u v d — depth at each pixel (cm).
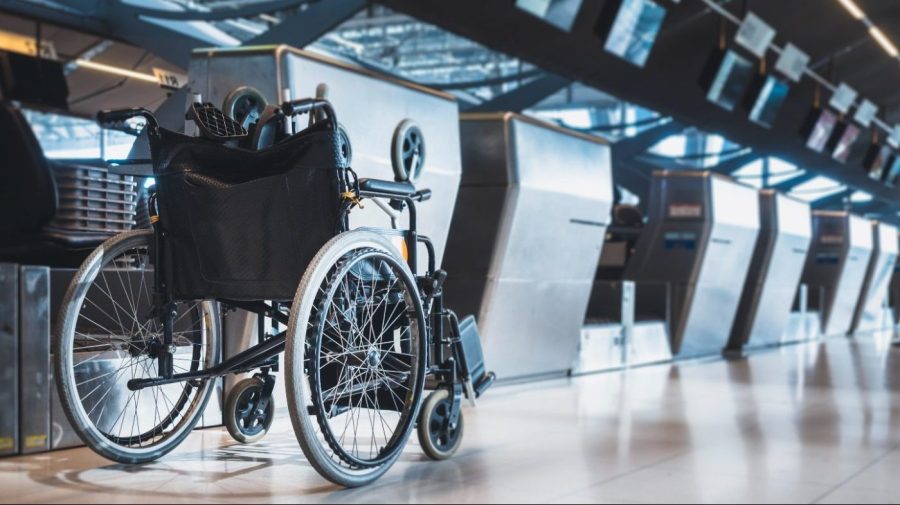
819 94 1545
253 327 359
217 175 267
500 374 522
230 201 262
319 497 238
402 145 397
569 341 578
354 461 250
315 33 1013
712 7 1102
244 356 279
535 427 370
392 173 408
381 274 267
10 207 322
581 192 545
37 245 338
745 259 802
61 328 260
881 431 364
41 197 320
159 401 331
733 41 1244
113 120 261
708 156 2116
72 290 262
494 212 491
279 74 363
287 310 303
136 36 1165
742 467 284
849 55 1466
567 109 2622
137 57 1352
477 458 299
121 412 311
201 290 272
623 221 861
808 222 951
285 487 251
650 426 373
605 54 1074
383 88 407
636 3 895
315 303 256
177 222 272
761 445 327
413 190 284
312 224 257
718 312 785
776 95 1312
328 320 261
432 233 443
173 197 270
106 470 273
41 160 319
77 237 342
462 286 502
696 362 726
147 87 423
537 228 512
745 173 2422
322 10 1010
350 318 267
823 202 2514
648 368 659
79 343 325
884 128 1844
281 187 257
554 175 518
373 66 1738
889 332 1373
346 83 388
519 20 903
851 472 276
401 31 2188
